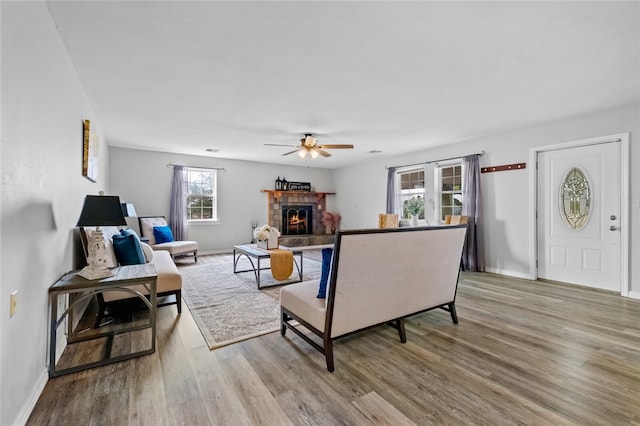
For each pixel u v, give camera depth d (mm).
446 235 2430
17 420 1345
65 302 2172
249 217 7223
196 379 1799
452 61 2398
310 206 8203
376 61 2395
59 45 2010
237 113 3650
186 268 5020
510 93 3055
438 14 1812
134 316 2805
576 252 3934
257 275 3795
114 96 3084
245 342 2307
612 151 3584
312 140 4473
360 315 2045
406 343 2291
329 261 2109
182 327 2578
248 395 1648
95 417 1461
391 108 3494
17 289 1359
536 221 4281
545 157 4188
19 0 1380
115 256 2768
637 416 1479
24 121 1443
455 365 1968
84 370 1874
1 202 1212
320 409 1535
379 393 1670
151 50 2209
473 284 4043
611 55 2309
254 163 7309
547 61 2402
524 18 1855
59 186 2055
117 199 2174
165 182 6160
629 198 3436
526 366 1953
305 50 2225
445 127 4281
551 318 2797
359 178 7598
